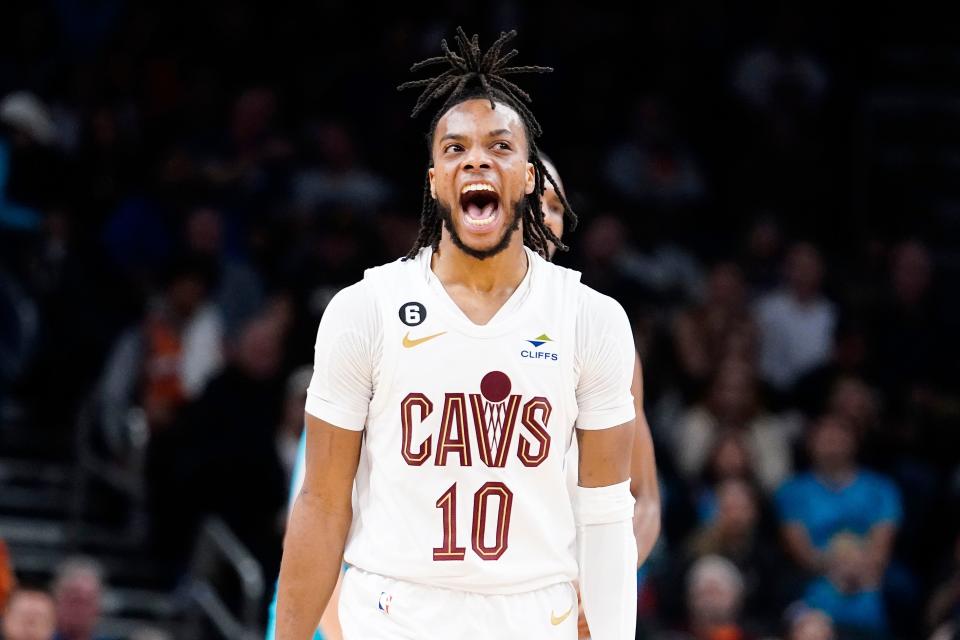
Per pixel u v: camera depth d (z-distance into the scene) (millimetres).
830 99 26797
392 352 6832
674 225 24172
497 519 6840
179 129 23062
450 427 6812
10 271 19828
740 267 23500
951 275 26234
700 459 19469
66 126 22609
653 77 25953
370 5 25094
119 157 21938
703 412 19750
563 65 25094
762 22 27109
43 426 20062
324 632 8188
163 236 21094
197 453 17734
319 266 20609
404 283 6961
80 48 23844
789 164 25828
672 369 20344
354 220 21094
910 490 20219
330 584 7066
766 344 21969
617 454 7043
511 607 6887
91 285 20391
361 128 23781
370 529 6953
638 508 8227
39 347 19781
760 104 26188
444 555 6809
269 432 17875
